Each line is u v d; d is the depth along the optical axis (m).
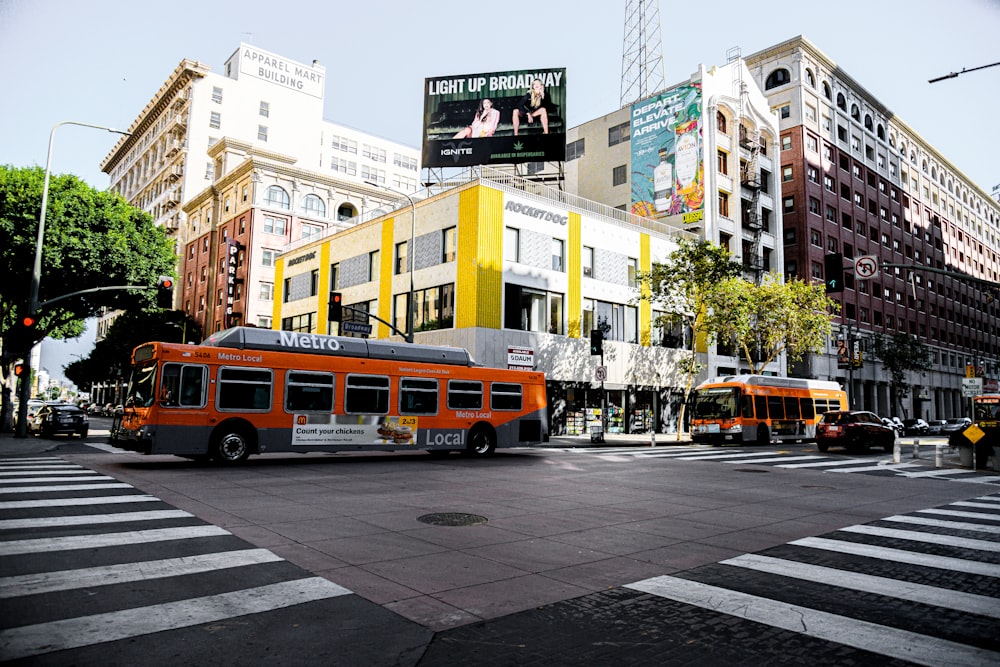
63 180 28.73
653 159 44.56
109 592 5.17
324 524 8.22
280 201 56.78
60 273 28.03
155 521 8.12
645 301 37.66
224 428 15.57
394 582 5.65
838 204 58.47
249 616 4.68
